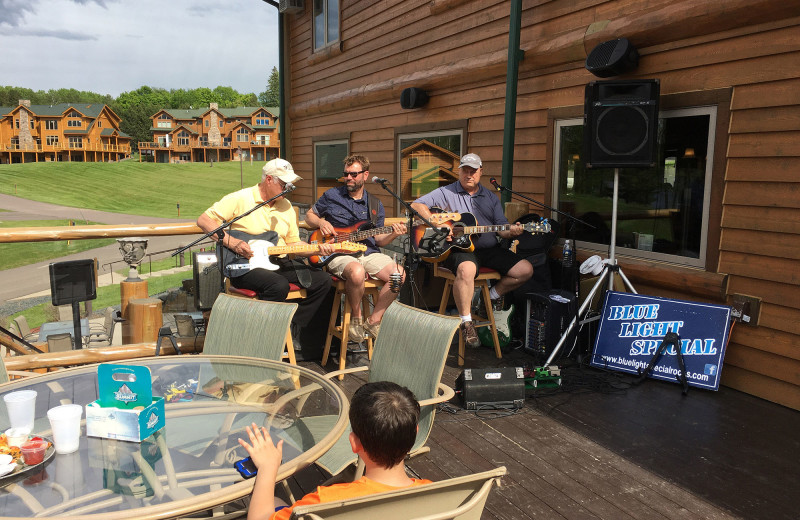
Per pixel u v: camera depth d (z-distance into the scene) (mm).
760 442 3086
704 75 4016
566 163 5211
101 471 1634
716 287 3926
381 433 1355
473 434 3160
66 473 1618
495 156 6004
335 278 4305
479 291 5160
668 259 4367
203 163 89312
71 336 4582
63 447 1720
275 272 4105
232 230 4113
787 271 3549
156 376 2398
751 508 2455
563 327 4375
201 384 2309
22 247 16609
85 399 2127
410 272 4207
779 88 3541
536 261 4938
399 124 7633
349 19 8688
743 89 3760
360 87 8461
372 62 8203
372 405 1370
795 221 3492
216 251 4363
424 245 4242
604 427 3256
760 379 3736
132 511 1409
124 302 4438
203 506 1458
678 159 4281
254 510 1467
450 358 4484
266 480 1516
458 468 2783
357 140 8734
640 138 4121
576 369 4234
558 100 5195
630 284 4297
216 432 1886
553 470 2764
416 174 7410
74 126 94438
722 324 3832
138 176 75625
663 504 2480
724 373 3945
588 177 5008
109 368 1867
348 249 4160
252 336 2910
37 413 2010
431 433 3174
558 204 5320
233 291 4090
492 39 5941
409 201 7574
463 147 6434
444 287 5113
